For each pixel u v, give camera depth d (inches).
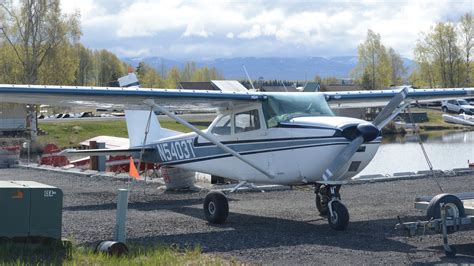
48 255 309.7
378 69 3489.2
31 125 1737.2
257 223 431.2
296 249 339.0
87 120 2276.1
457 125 2290.8
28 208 319.0
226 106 460.1
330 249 338.0
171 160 554.9
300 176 414.3
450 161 1130.0
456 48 3166.8
